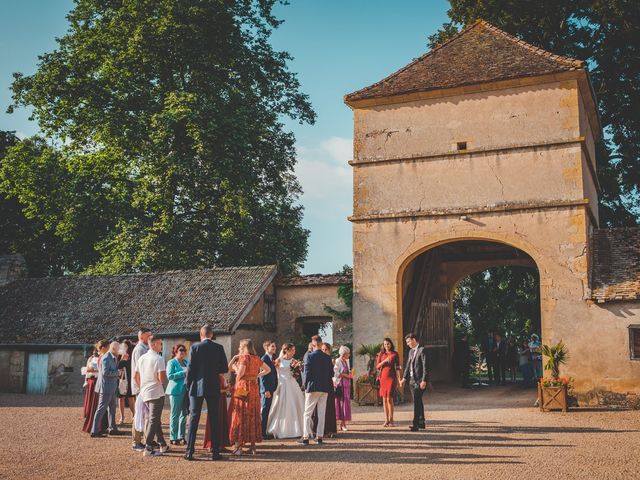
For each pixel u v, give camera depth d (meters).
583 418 14.44
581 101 19.19
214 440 9.98
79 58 28.86
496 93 18.86
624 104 28.23
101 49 28.86
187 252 29.70
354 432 12.70
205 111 27.41
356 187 19.81
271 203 31.80
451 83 19.05
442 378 24.31
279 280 24.34
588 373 16.78
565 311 17.23
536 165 18.16
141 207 29.31
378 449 10.64
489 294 32.03
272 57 31.70
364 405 17.97
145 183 28.00
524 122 18.47
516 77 18.39
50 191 29.47
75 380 23.91
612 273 17.50
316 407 11.83
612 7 26.19
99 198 29.00
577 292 17.22
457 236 18.55
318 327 25.69
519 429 12.73
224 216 29.64
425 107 19.53
